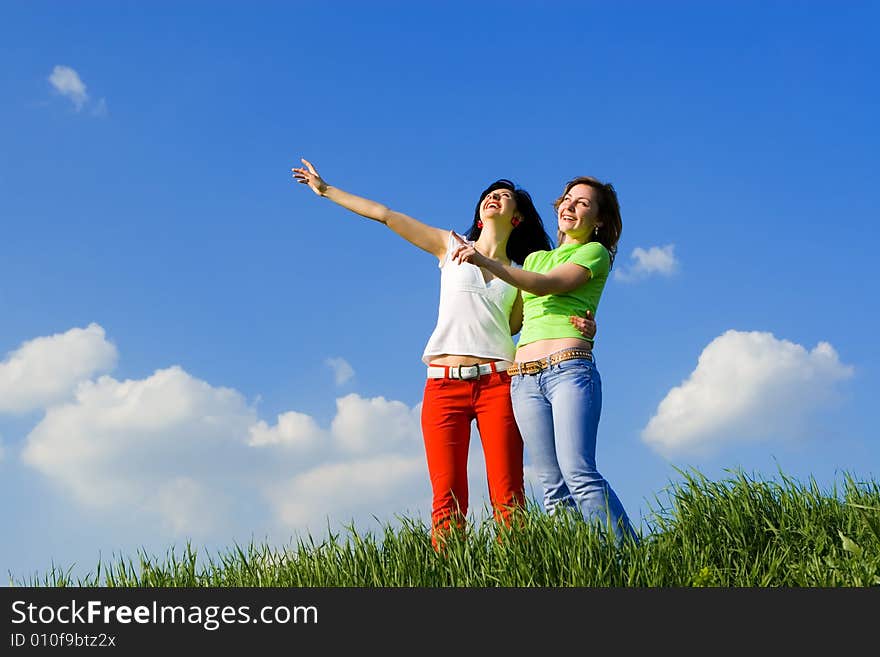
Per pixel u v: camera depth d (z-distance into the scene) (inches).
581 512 141.1
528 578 129.6
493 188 182.5
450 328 168.4
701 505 154.1
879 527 143.3
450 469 165.6
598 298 155.1
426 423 169.3
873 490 156.7
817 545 143.1
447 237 179.5
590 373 146.1
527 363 150.5
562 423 143.8
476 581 133.2
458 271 172.7
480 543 141.5
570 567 129.6
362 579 139.9
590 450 143.2
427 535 147.7
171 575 152.2
